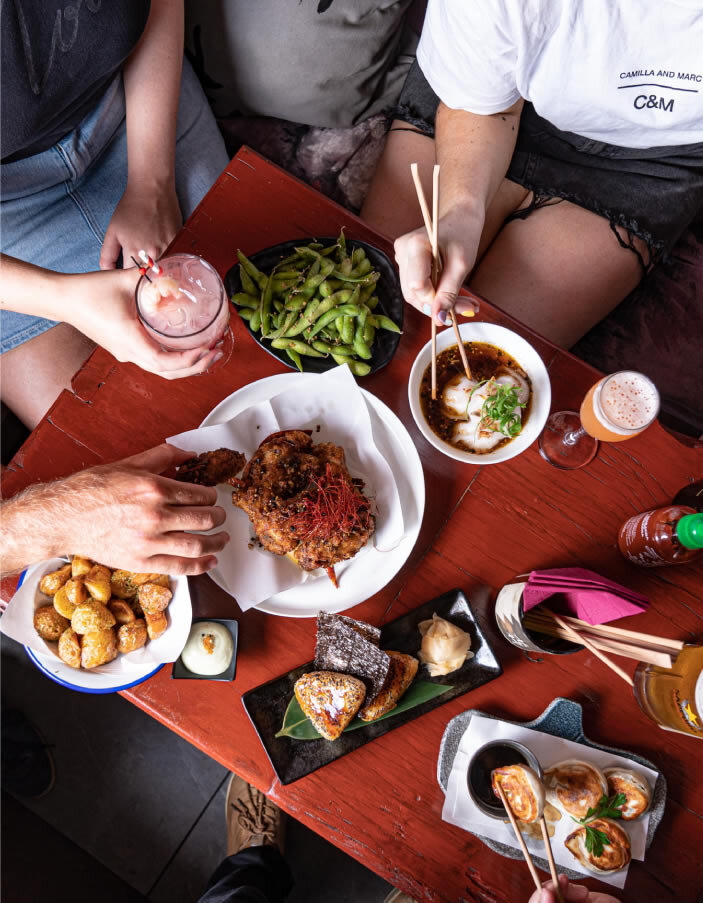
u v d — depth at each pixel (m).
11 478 1.47
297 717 1.36
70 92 1.63
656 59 1.55
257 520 1.38
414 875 1.37
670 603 1.47
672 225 1.96
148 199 1.83
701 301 2.18
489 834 1.34
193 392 1.51
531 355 1.48
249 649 1.42
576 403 1.54
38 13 1.43
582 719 1.42
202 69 2.06
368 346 1.49
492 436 1.49
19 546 1.27
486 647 1.41
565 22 1.50
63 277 1.44
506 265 1.97
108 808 2.43
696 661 1.27
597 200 1.93
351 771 1.39
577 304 1.98
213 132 2.06
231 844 2.29
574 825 1.33
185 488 1.31
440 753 1.39
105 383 1.50
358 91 2.07
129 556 1.28
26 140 1.63
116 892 2.25
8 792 2.34
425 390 1.50
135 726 2.49
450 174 1.66
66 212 1.89
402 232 2.00
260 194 1.58
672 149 1.86
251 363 1.52
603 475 1.51
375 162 2.19
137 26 1.63
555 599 1.38
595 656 1.44
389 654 1.40
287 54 1.92
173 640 1.36
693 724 1.26
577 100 1.68
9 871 2.02
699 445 1.53
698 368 2.15
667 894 1.35
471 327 1.49
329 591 1.43
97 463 1.48
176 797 2.45
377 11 1.90
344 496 1.37
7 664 2.51
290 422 1.47
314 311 1.45
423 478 1.46
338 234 1.57
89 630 1.31
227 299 1.37
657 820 1.36
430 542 1.49
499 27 1.52
